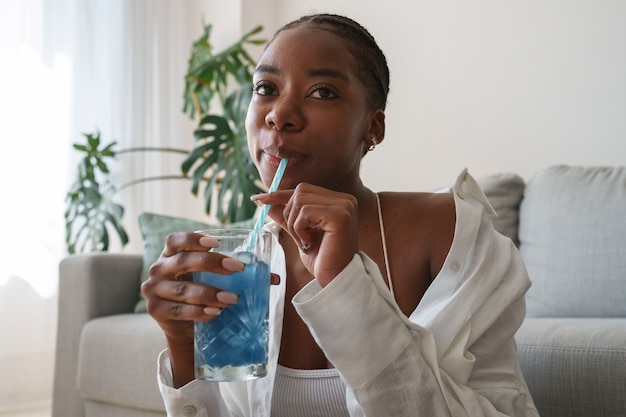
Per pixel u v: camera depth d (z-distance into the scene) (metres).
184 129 4.08
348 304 0.79
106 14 3.78
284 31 0.96
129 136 3.85
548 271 2.07
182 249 0.77
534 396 1.45
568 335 1.44
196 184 3.23
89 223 3.58
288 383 0.99
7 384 3.40
